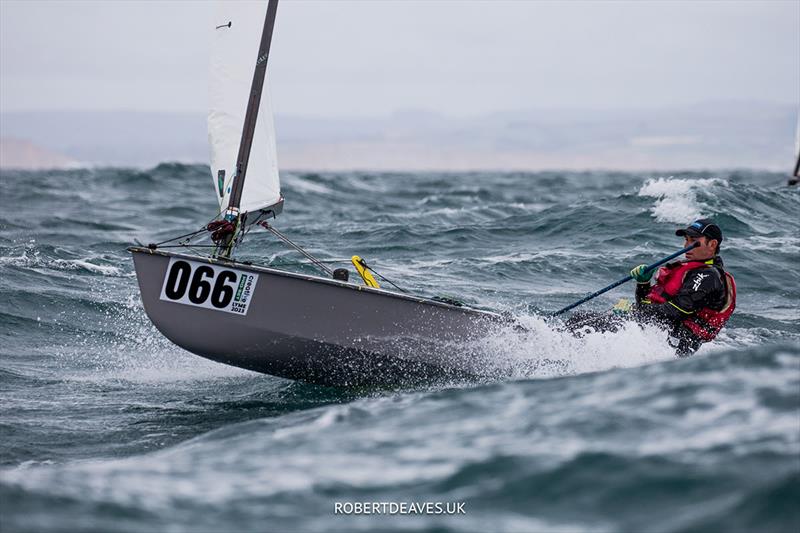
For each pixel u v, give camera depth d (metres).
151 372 27.52
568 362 25.25
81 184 131.00
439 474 14.07
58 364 28.22
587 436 14.93
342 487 13.80
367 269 26.06
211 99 26.36
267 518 12.66
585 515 12.45
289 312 23.97
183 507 13.05
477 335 24.91
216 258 24.89
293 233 60.12
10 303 34.88
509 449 14.76
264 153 26.44
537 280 43.19
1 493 13.26
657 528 12.02
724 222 57.94
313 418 18.09
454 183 170.38
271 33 25.91
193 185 128.12
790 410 15.09
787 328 33.09
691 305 24.98
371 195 119.88
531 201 102.50
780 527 11.88
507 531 12.12
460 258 49.69
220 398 24.44
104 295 38.28
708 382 16.77
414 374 25.08
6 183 130.62
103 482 14.09
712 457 13.66
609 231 56.56
